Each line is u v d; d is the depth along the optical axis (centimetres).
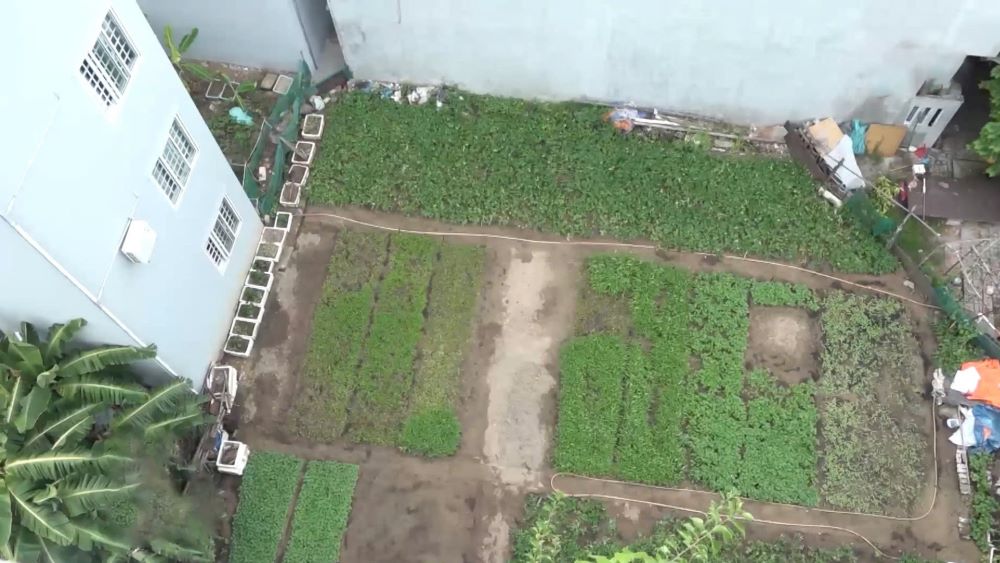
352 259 1883
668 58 1850
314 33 2044
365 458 1702
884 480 1659
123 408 1405
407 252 1883
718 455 1680
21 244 1107
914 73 1777
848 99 1889
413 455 1702
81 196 1200
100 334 1371
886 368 1753
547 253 1886
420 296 1836
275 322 1831
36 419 1247
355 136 2008
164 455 1480
